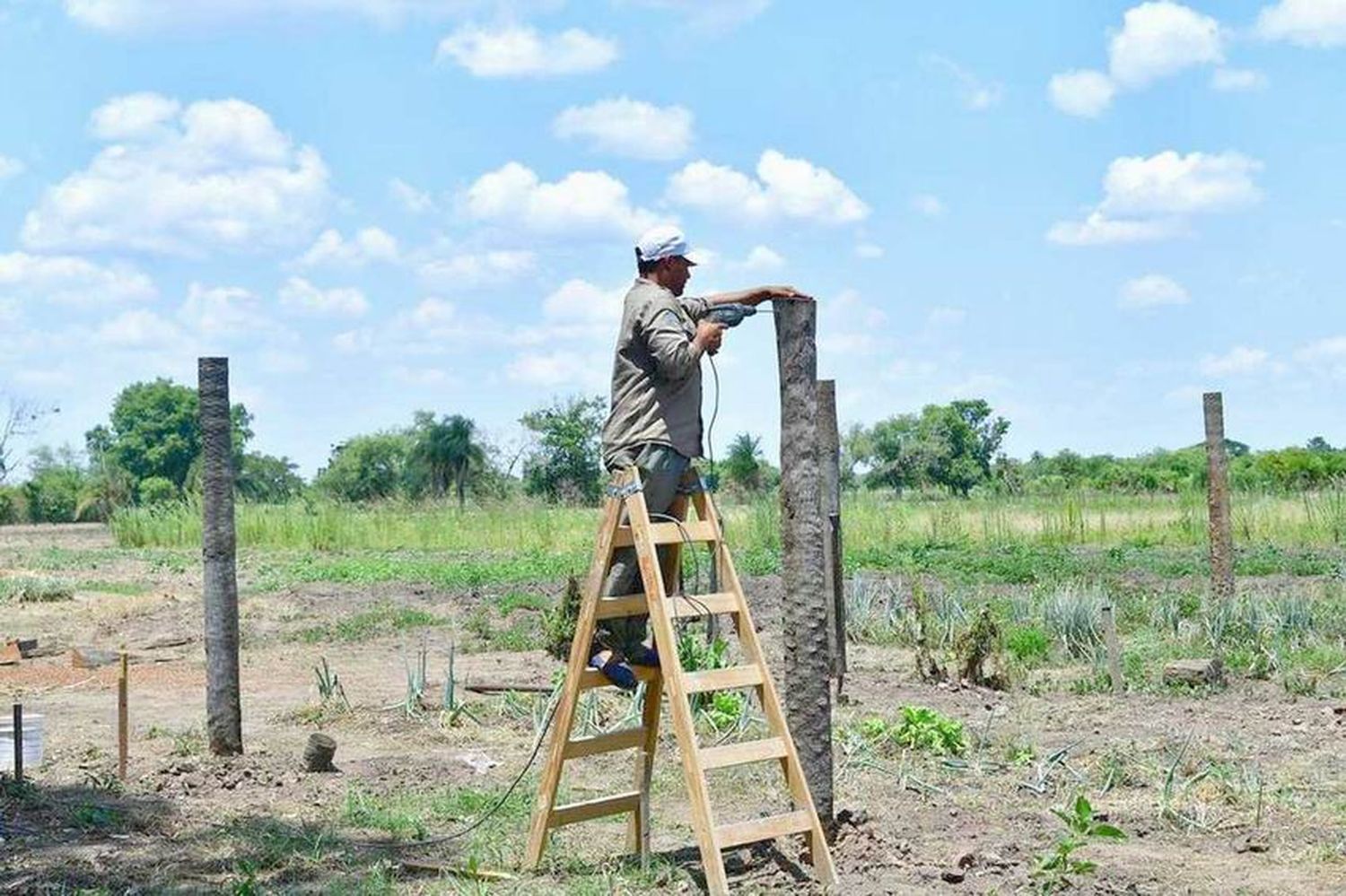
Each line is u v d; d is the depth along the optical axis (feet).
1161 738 39.70
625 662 27.09
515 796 33.30
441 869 27.32
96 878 27.04
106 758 38.55
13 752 38.73
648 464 25.84
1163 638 57.77
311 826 30.68
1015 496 143.54
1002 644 51.13
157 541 146.92
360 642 65.82
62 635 70.90
